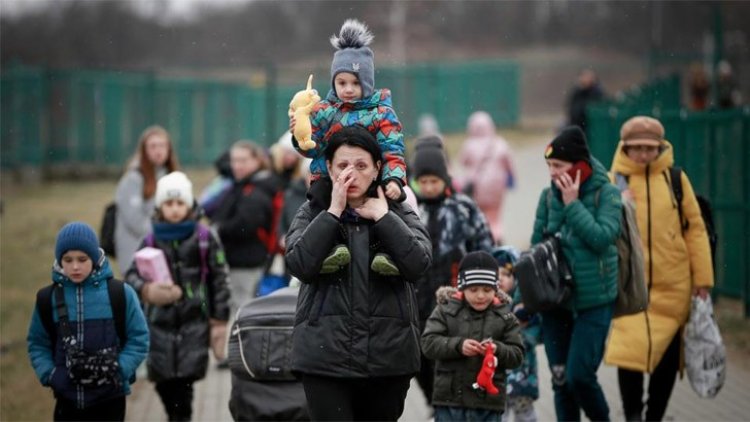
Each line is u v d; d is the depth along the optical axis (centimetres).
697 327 2356
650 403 2428
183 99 9206
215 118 9519
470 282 1984
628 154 2369
